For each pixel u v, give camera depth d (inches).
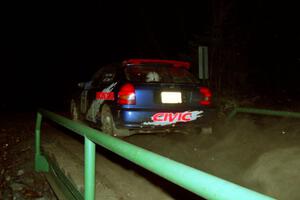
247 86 441.7
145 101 209.9
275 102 404.2
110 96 224.4
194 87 222.5
